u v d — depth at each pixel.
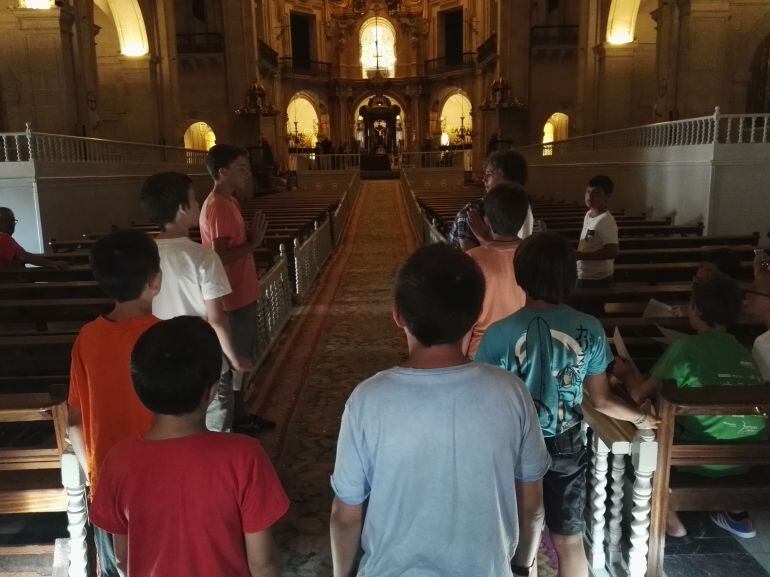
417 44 41.12
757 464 2.61
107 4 21.66
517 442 1.61
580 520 2.42
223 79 30.44
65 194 11.47
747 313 4.32
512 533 1.62
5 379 4.28
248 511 1.64
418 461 1.53
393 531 1.55
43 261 6.89
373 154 35.31
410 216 19.11
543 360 2.29
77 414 2.21
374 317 8.10
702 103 16.17
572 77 29.36
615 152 15.45
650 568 2.67
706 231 11.12
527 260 2.31
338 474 1.62
